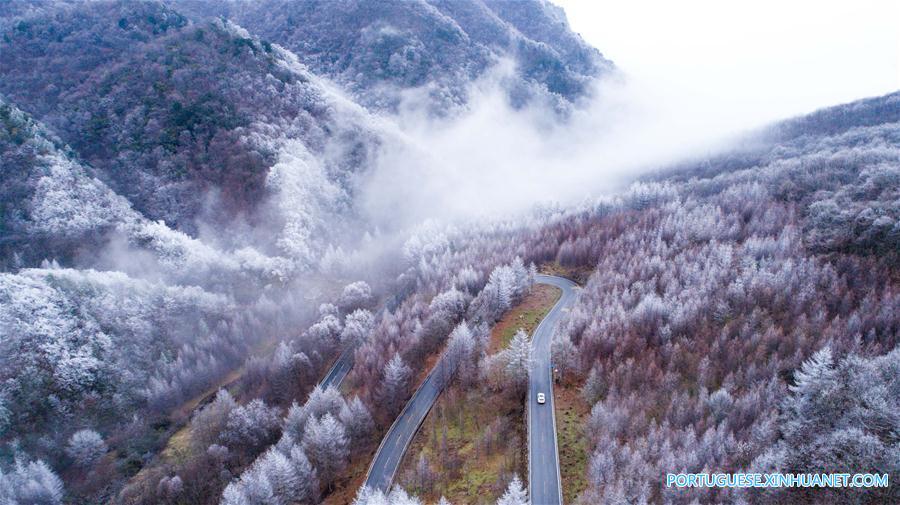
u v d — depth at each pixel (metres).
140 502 98.50
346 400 116.75
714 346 95.62
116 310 143.75
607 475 70.25
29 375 121.44
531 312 134.12
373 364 120.69
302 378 132.00
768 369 88.19
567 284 150.62
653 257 133.38
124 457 117.31
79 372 127.50
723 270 116.94
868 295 101.75
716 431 77.75
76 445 113.56
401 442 101.56
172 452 116.69
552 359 107.62
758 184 167.88
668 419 81.88
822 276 110.69
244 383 135.38
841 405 70.56
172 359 145.50
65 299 137.50
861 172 146.88
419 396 113.50
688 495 63.12
